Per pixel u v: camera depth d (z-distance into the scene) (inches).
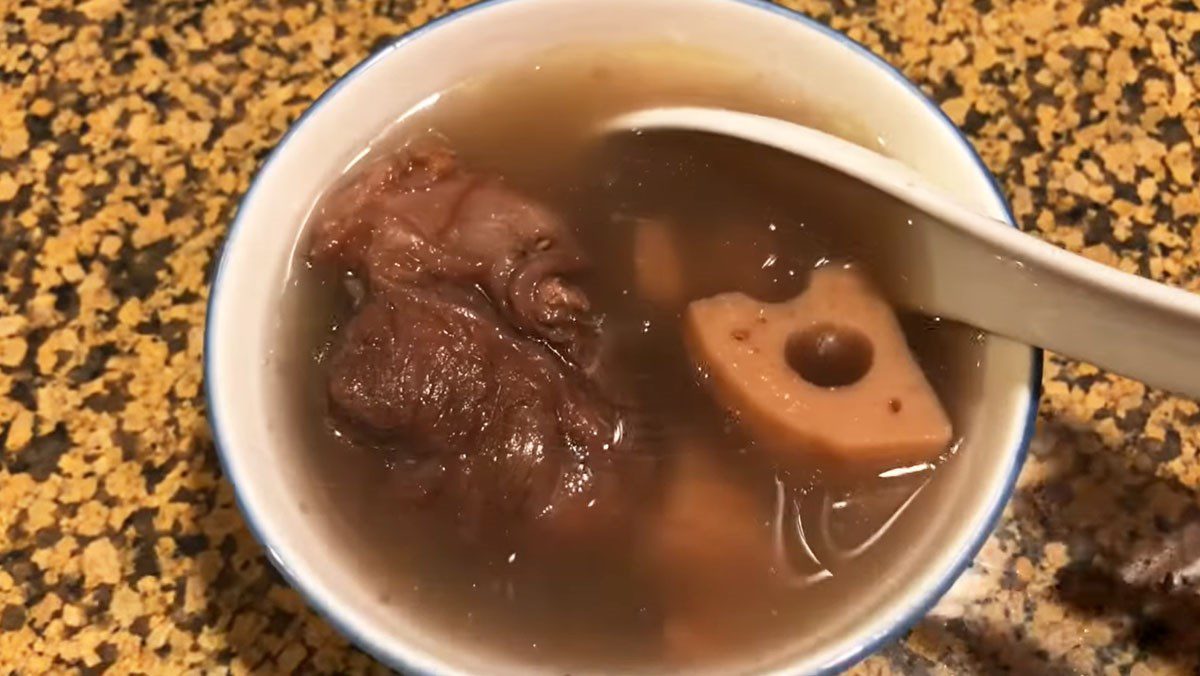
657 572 7.7
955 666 8.6
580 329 8.3
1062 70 10.6
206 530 9.1
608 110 9.1
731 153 8.6
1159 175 10.2
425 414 7.7
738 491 7.9
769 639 7.4
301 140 8.4
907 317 8.1
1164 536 8.9
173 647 8.7
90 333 9.7
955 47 10.7
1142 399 9.3
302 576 7.1
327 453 7.9
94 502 9.1
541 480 7.7
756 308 8.3
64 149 10.3
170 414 9.4
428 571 7.6
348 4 10.9
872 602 7.3
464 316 8.1
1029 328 7.4
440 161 8.7
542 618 7.5
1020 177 10.2
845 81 8.7
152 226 10.1
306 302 8.3
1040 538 9.0
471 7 8.8
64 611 8.8
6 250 10.0
